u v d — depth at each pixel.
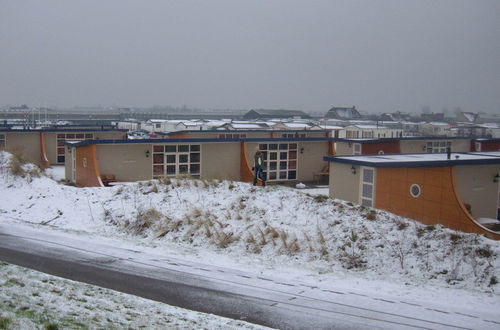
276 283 10.70
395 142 35.47
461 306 9.50
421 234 12.46
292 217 14.48
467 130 76.62
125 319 8.04
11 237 13.92
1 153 24.19
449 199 15.78
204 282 10.58
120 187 18.75
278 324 8.45
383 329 8.28
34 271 10.53
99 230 15.53
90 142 23.47
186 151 26.14
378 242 12.49
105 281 10.37
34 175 21.67
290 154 29.25
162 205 16.48
